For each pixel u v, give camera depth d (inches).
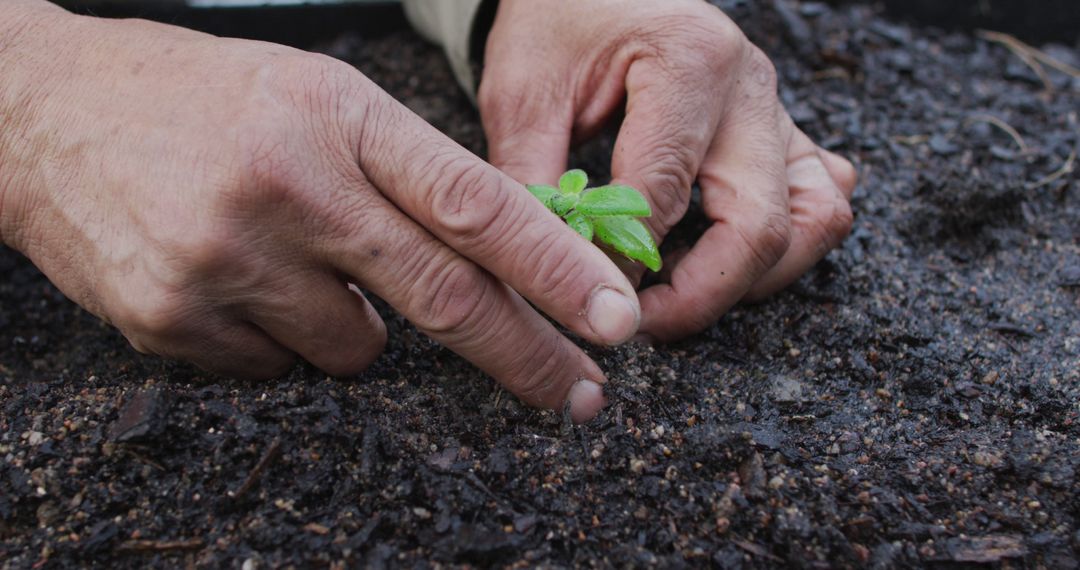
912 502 13.8
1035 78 23.1
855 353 16.4
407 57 22.4
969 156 20.5
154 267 13.1
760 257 15.5
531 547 13.1
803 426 15.1
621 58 15.9
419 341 15.8
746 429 14.5
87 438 13.7
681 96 15.4
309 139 13.0
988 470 14.2
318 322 13.9
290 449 13.6
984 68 23.6
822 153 18.0
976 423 15.2
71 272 14.0
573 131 16.9
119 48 14.0
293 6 22.3
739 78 16.3
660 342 16.3
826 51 22.7
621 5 16.0
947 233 18.9
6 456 13.7
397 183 13.0
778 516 13.4
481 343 13.5
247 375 14.7
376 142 13.1
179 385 14.7
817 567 13.1
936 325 16.9
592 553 13.1
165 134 13.1
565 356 14.2
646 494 13.7
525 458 13.9
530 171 16.3
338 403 14.1
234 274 13.2
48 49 14.1
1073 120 21.6
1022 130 21.2
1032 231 19.1
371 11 22.9
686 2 15.9
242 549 13.0
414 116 13.5
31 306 18.3
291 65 13.3
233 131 12.8
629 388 14.7
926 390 15.8
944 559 13.2
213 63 13.6
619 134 15.7
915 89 22.6
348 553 12.9
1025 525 13.6
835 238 16.7
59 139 13.6
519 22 16.8
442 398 14.9
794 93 22.0
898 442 14.8
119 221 13.3
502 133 16.7
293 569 12.9
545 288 12.9
